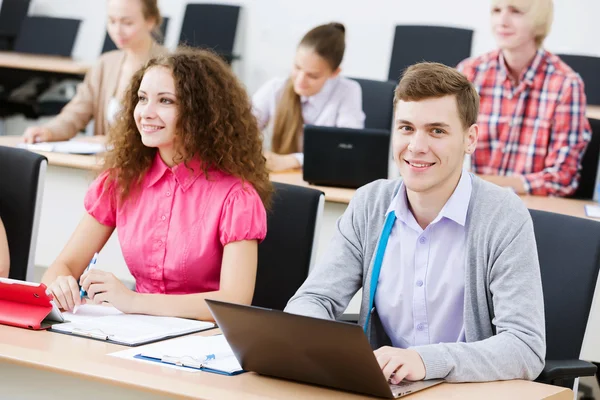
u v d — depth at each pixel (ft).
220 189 8.49
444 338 7.22
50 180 14.03
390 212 7.34
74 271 8.86
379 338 7.64
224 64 8.77
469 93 6.82
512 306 6.70
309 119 15.06
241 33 24.98
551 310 7.79
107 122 15.26
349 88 15.20
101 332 6.86
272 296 9.02
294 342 5.74
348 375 5.74
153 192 8.64
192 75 8.45
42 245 14.29
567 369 6.83
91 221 8.97
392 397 5.72
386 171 12.30
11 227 9.82
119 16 15.14
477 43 22.47
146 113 8.36
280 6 24.54
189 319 7.70
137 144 8.68
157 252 8.55
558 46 21.48
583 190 14.03
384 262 7.36
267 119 15.35
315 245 8.98
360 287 7.68
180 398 5.60
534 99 14.14
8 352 6.28
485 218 7.01
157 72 8.43
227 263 8.30
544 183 13.60
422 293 7.19
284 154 15.01
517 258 6.82
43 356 6.23
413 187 6.86
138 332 7.02
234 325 5.93
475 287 7.02
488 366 6.28
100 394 6.48
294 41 24.53
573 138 13.80
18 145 14.40
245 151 8.67
